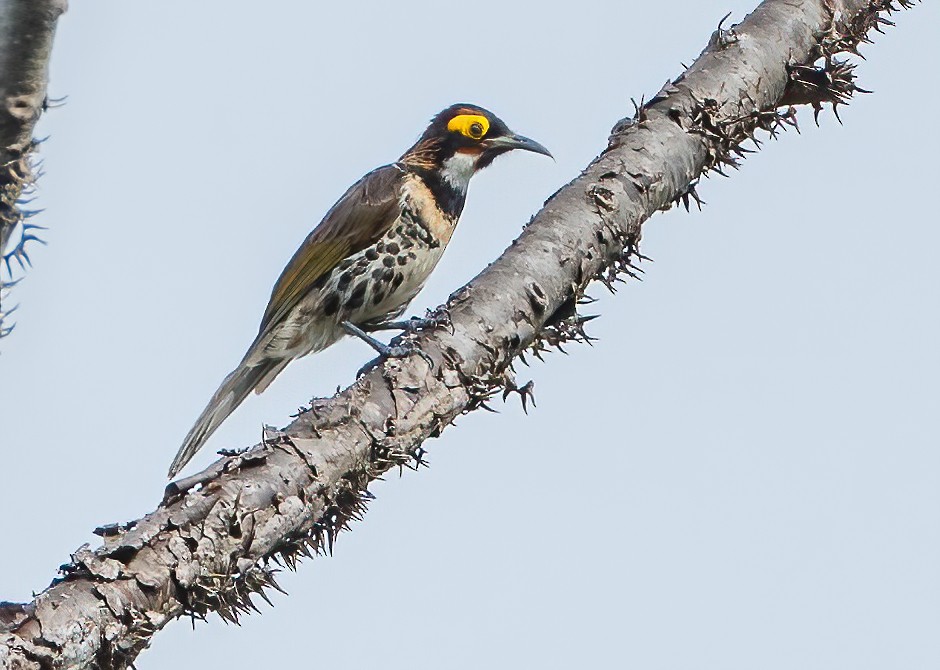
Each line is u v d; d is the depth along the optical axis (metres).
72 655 7.11
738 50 11.65
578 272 10.30
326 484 8.52
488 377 9.67
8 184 6.75
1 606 7.18
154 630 7.43
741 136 11.48
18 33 6.45
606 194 10.59
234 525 7.96
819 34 12.09
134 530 7.72
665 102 11.27
